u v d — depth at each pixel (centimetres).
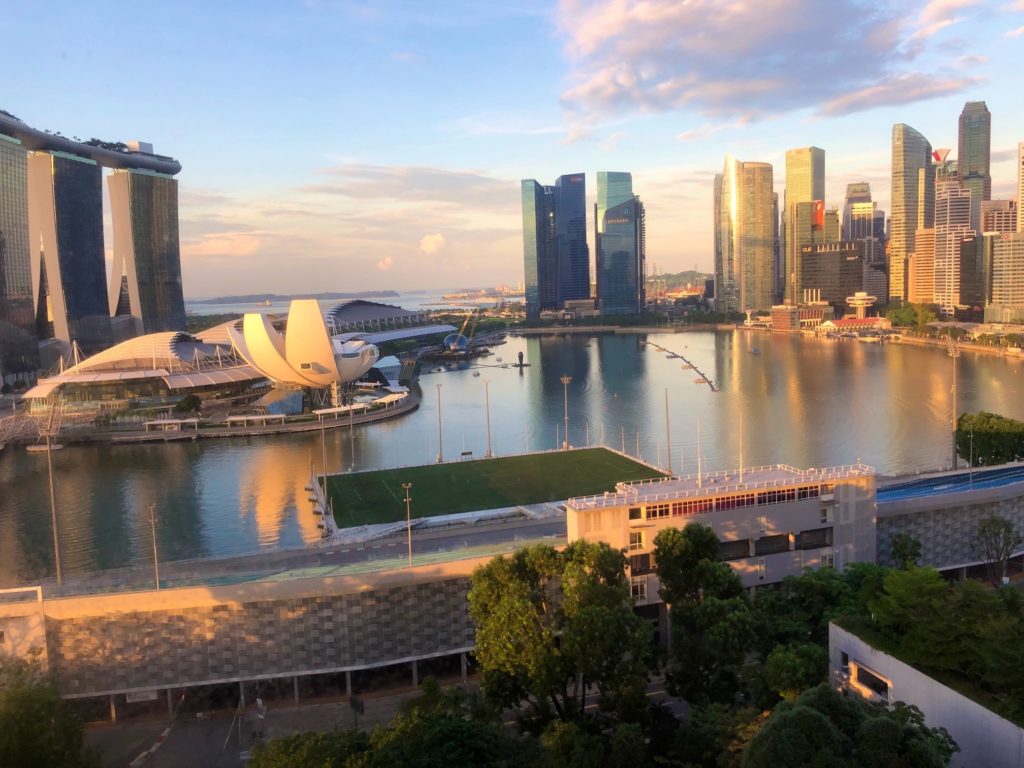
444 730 6203
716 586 8719
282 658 9438
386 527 15138
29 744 6475
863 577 9075
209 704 9494
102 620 9200
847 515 10888
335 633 9462
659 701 8812
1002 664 6234
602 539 9812
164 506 18562
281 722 8975
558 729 6988
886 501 11888
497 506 16462
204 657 9344
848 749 5391
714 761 6681
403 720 6525
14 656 8669
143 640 9262
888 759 5262
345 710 9231
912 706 6038
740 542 10506
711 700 8044
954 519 12125
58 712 6912
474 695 7731
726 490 10362
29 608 9069
